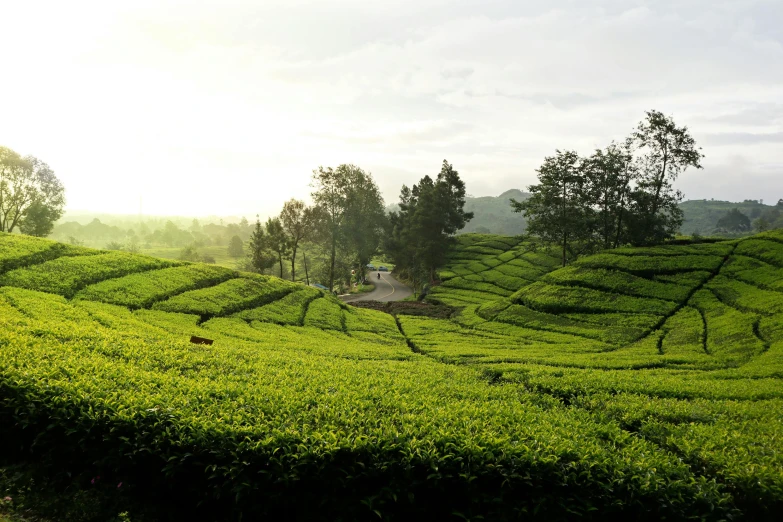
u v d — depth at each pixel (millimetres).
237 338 25438
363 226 82375
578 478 8672
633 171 59281
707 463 9883
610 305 38000
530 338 34125
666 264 43312
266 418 10023
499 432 10078
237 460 8359
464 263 80250
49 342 14398
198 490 8703
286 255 75562
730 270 40938
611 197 60844
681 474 8906
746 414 13508
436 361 25000
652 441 11695
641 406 14172
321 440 8766
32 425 9914
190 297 31906
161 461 9000
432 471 8500
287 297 40000
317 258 101562
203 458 8758
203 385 12023
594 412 13875
